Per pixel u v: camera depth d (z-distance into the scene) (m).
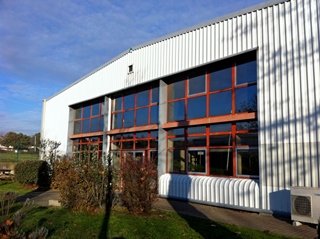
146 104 15.34
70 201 9.10
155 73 14.23
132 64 15.82
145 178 8.79
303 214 7.91
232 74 11.44
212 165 11.77
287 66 9.41
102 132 18.08
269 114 9.67
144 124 15.27
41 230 6.27
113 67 17.36
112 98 18.03
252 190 9.88
